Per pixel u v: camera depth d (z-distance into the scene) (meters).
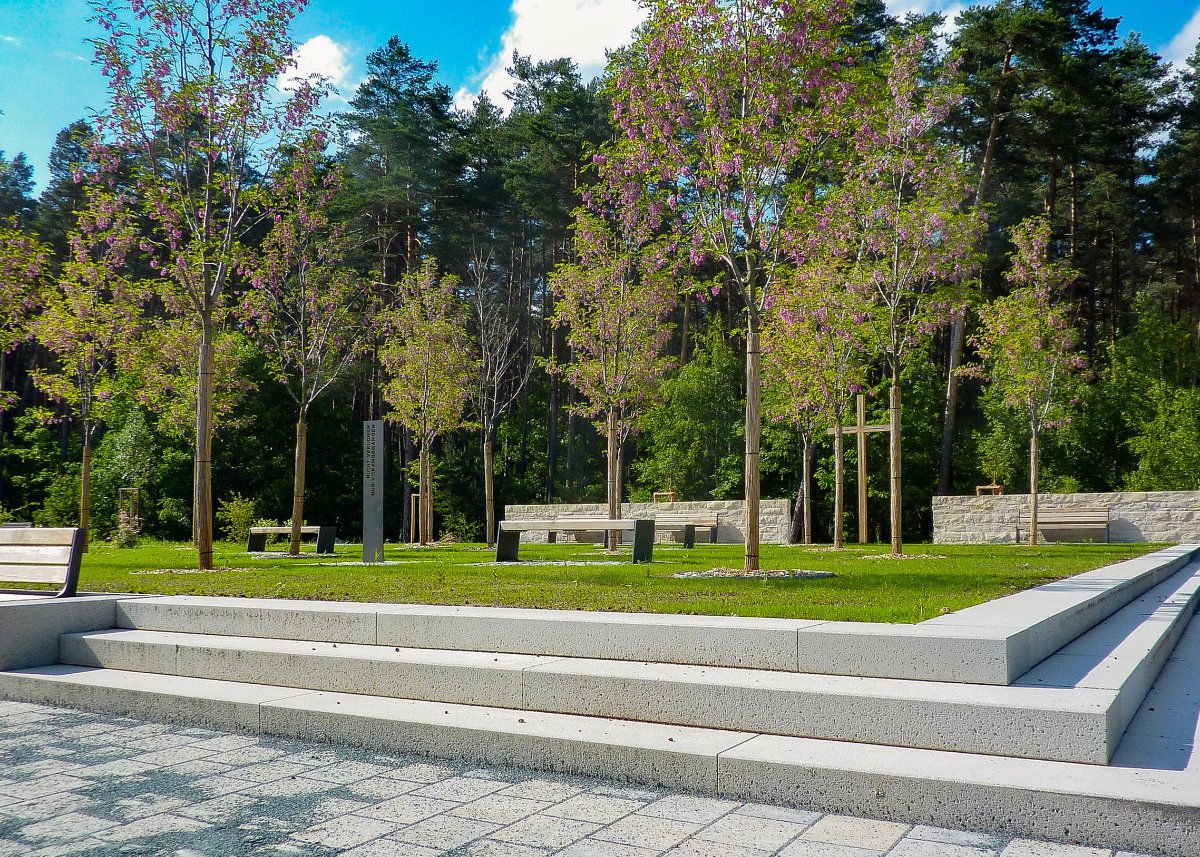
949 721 4.28
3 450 38.94
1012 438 31.97
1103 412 32.56
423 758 5.04
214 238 13.95
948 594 7.76
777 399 25.61
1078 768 3.93
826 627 5.32
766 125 11.26
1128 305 41.16
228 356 25.06
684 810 4.09
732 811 4.07
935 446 34.53
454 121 44.06
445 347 28.69
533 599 7.57
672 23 11.07
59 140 44.34
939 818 3.83
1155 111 36.22
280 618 6.99
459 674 5.57
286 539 31.12
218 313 19.70
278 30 13.45
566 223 42.16
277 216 17.33
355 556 19.44
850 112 11.72
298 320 19.64
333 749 5.26
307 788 4.48
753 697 4.74
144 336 21.39
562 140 41.50
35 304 19.73
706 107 11.47
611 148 12.66
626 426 23.16
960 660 4.75
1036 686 4.61
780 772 4.15
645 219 18.45
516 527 15.72
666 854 3.54
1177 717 5.03
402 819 4.00
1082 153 33.19
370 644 6.61
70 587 7.82
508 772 4.73
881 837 3.71
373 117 41.78
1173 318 40.34
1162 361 33.94
